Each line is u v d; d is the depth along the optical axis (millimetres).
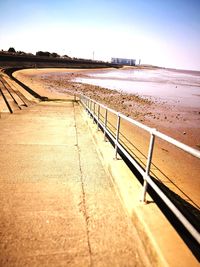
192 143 11992
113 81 60344
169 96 36219
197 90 53938
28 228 2582
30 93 23047
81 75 76312
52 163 4648
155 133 2469
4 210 2906
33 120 9398
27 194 3338
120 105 22969
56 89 34594
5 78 31469
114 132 10352
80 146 5973
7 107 12008
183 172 7250
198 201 5438
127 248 2359
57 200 3213
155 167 7102
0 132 6965
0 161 4590
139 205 2727
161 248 2018
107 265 2141
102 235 2531
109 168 4152
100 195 3430
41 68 89125
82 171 4320
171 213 3426
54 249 2293
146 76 104125
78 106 16375
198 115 21375
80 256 2227
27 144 5863
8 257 2168
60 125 8680
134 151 8148
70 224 2688
